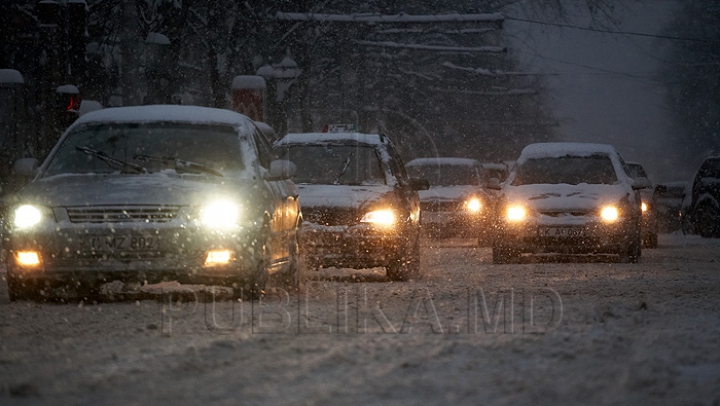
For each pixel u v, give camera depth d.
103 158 28.28
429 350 17.14
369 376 14.76
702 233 78.62
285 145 38.97
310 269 35.91
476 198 68.31
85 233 25.70
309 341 18.25
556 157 49.31
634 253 46.31
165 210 25.89
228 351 17.20
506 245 45.81
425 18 105.12
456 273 39.44
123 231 25.67
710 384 14.15
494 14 105.88
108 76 85.06
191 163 27.69
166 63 85.12
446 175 72.12
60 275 25.84
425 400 13.14
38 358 16.95
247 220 26.09
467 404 12.90
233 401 13.04
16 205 26.45
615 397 13.29
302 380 14.57
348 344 17.80
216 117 30.05
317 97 114.88
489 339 18.48
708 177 79.12
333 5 108.75
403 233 35.41
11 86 71.12
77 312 23.77
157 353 17.14
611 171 48.44
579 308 23.77
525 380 14.34
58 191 26.45
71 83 66.50
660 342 18.16
